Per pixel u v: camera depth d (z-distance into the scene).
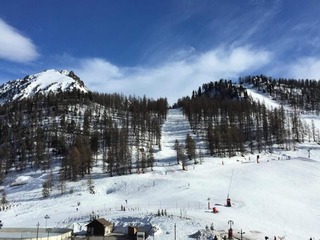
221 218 84.06
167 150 196.62
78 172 153.75
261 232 75.56
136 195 122.62
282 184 122.88
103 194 129.62
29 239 69.50
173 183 129.62
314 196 110.81
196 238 68.38
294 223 86.94
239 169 145.75
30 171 169.75
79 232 80.50
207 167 157.25
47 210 110.38
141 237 70.38
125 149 165.50
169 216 84.44
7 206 120.06
